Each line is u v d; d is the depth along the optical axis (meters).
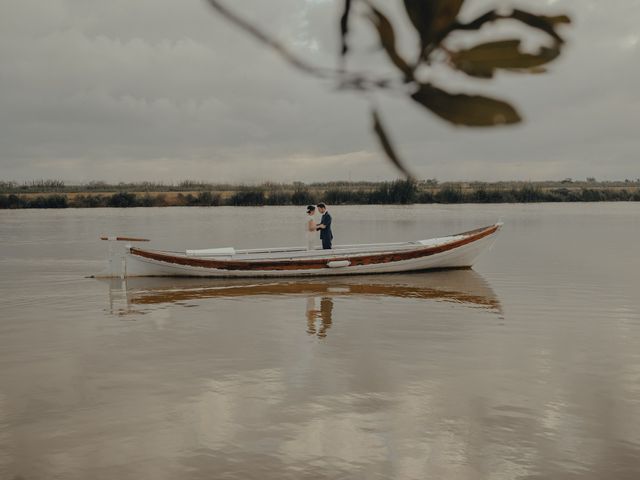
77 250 32.09
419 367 11.06
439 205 96.69
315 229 23.41
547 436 8.05
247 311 16.53
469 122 0.59
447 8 0.58
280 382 10.27
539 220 55.97
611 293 18.91
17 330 14.37
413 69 0.60
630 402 9.26
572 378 10.41
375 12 0.60
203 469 7.23
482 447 7.77
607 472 7.10
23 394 9.81
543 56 0.58
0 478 7.06
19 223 53.69
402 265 23.88
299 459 7.46
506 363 11.32
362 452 7.64
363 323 14.88
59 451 7.74
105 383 10.32
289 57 0.62
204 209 84.19
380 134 0.61
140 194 102.19
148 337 13.59
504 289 19.95
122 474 7.14
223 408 9.13
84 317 15.82
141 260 22.72
